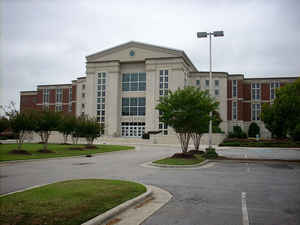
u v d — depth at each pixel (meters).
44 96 75.06
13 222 5.33
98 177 12.05
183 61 55.88
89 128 31.22
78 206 6.43
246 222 6.05
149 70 56.03
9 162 17.14
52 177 11.88
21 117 22.94
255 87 63.84
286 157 23.47
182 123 20.64
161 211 6.86
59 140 50.22
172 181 11.23
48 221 5.42
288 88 29.88
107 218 5.99
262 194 8.89
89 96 59.69
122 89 59.41
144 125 57.34
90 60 60.50
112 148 32.91
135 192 8.30
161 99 22.27
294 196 8.62
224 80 61.25
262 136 61.62
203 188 9.84
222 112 60.41
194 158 20.14
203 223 5.96
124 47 58.53
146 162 18.84
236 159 20.20
